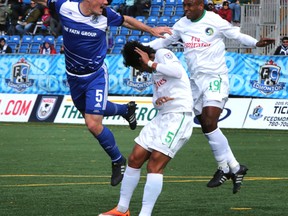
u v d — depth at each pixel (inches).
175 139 562.3
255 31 1713.8
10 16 2085.4
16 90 1713.8
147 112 1582.2
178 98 569.0
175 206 643.5
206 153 1109.7
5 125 1636.3
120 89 1604.3
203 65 697.6
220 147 686.5
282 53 1577.3
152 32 653.9
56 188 747.4
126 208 576.4
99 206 642.2
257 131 1486.2
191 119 573.6
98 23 636.7
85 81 650.2
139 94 1596.9
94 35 637.9
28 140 1311.5
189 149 1168.2
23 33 2026.3
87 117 646.5
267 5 1706.4
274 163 979.9
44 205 644.7
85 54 642.2
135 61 577.9
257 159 1027.9
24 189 740.7
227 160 685.3
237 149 1163.3
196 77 701.9
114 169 649.0
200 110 704.4
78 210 621.0
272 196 699.4
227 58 1525.6
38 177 834.8
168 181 805.2
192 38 700.7
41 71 1683.1
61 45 1877.5
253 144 1245.1
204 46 697.0
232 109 1534.2
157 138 563.2
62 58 1663.4
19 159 1024.9
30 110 1700.3
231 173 687.7
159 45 715.4
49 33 1999.3
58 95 1681.8
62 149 1162.0
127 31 1893.5
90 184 777.6
